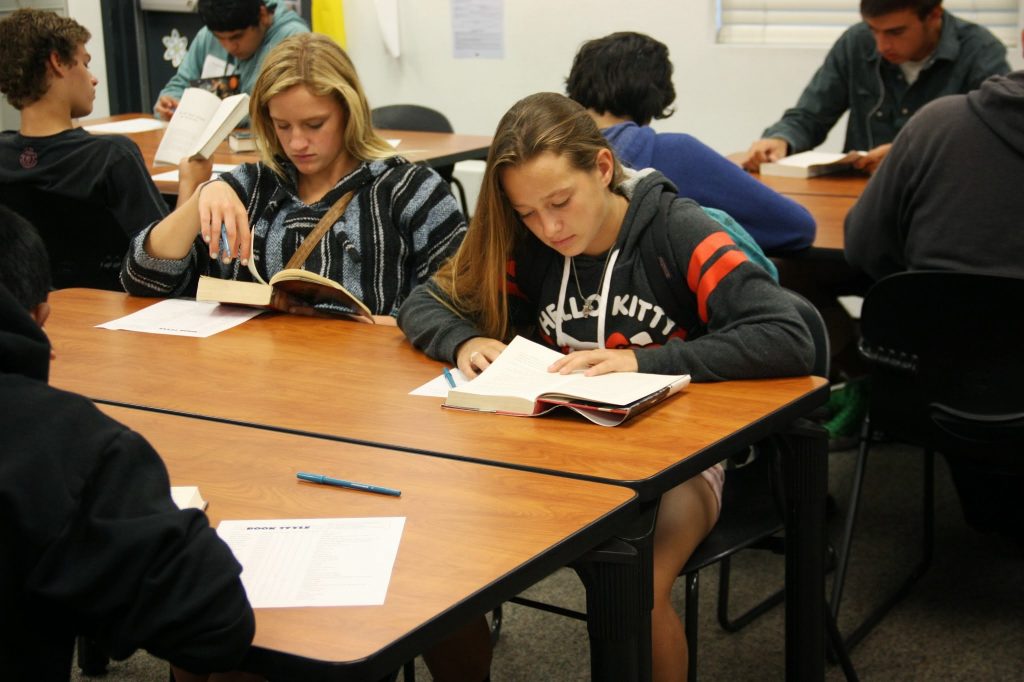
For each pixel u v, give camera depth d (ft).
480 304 6.13
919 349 6.73
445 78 17.80
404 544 3.79
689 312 5.95
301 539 3.85
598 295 6.03
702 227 5.77
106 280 9.60
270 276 7.63
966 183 6.70
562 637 7.55
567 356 5.52
